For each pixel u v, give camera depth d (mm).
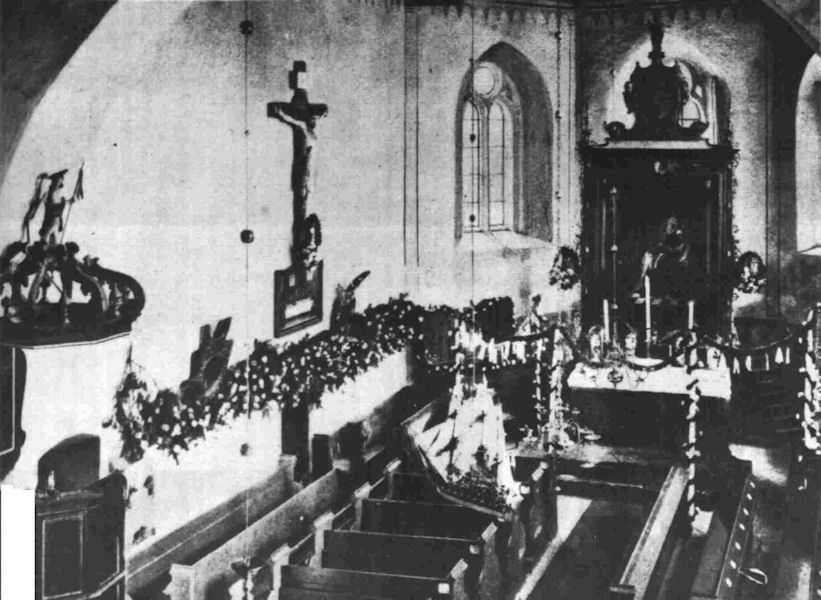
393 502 12180
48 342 8617
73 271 8867
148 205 9555
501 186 14891
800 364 13297
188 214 10016
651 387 14078
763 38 13562
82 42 8719
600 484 13695
